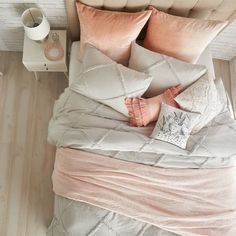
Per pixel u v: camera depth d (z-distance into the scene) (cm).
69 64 236
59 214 190
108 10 208
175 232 187
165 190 192
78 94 206
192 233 186
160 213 186
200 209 191
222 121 215
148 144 195
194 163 200
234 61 287
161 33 206
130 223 185
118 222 184
